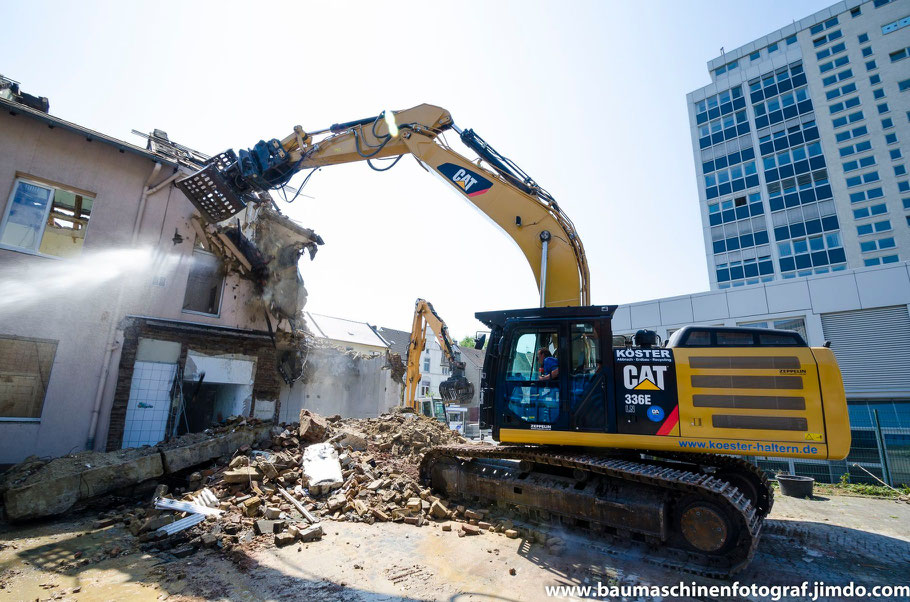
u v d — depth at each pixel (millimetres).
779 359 5590
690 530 5227
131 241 9602
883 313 15055
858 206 33969
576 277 7074
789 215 35875
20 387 8086
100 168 9453
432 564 4906
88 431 8570
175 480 7590
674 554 5328
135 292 9547
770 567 5176
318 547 5328
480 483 7047
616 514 5590
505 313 6855
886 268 15156
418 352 13047
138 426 9203
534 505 6348
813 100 37375
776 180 36969
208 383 10828
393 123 8742
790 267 34938
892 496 10930
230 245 11109
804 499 10500
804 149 36656
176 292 10164
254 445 8766
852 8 38438
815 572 5027
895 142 33938
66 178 9016
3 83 10469
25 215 8625
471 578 4559
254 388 11305
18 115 8602
